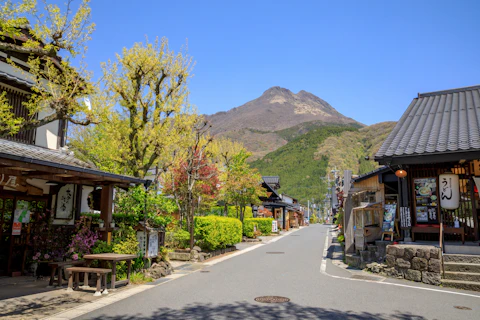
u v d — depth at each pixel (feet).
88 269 26.53
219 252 57.52
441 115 44.60
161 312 21.20
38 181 35.19
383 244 38.86
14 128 22.67
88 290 27.48
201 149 58.49
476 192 38.55
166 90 44.68
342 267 41.96
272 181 182.70
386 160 36.81
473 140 34.12
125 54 41.91
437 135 38.29
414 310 21.83
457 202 36.50
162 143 42.45
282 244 79.00
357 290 28.04
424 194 39.58
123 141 43.14
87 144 65.98
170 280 33.12
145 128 43.39
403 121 46.14
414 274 31.91
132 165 43.39
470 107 44.16
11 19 21.89
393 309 22.06
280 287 29.48
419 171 40.14
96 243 31.76
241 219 92.38
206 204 77.87
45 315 20.18
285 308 22.30
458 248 33.63
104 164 51.72
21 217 33.37
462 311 21.59
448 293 26.89
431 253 30.91
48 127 38.86
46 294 25.62
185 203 58.54
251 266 43.39
